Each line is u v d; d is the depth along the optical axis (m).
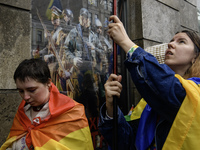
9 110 1.47
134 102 2.56
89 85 2.19
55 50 1.89
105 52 2.38
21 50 1.56
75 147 0.96
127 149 1.03
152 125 0.92
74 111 1.04
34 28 1.73
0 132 1.42
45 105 0.99
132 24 2.55
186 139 0.70
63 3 1.97
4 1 1.48
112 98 0.96
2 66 1.45
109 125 1.00
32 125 0.98
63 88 1.94
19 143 0.98
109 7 2.46
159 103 0.75
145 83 0.74
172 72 0.75
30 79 0.89
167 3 2.84
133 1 2.55
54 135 0.95
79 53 2.10
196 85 0.78
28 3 1.61
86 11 2.18
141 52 0.79
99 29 2.32
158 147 0.84
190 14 3.54
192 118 0.70
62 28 1.95
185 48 0.88
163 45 1.16
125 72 2.62
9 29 1.50
